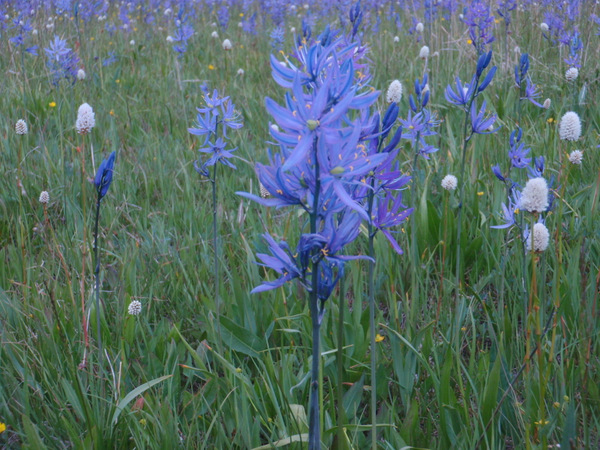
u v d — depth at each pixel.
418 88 1.00
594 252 1.03
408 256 1.07
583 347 0.78
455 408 0.77
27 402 0.78
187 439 0.76
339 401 0.68
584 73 1.88
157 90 2.18
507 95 1.75
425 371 0.87
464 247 1.09
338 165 0.56
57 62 2.00
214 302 0.97
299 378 0.85
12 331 0.94
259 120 1.77
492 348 0.89
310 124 0.55
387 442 0.75
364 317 0.93
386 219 0.69
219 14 3.20
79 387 0.75
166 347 0.92
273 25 3.28
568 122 0.86
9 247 1.10
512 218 0.88
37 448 0.72
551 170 1.26
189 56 2.65
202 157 1.53
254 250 1.09
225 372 0.84
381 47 2.44
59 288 1.02
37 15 2.88
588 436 0.69
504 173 1.27
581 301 0.81
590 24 2.00
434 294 1.03
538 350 0.72
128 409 0.78
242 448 0.77
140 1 3.90
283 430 0.77
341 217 0.63
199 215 1.25
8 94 2.00
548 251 1.05
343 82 0.57
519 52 2.03
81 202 1.34
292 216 1.15
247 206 1.25
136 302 0.93
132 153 1.60
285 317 0.90
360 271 0.96
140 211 1.30
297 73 0.55
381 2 3.46
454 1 2.37
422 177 1.31
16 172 1.39
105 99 2.03
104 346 0.90
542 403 0.72
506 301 1.02
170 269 1.09
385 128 0.65
